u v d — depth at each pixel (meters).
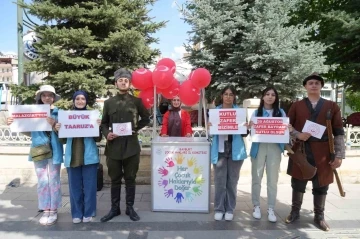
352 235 3.75
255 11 8.33
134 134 4.16
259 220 4.21
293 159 3.97
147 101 4.73
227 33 8.97
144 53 8.54
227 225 4.03
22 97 8.05
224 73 9.16
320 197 3.96
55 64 8.01
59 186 4.16
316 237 3.70
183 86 4.74
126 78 4.07
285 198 5.20
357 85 10.69
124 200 5.03
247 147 6.09
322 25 11.38
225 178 4.20
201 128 5.98
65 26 8.27
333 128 3.87
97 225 4.02
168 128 5.02
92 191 4.11
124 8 8.57
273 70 8.77
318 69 8.08
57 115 4.12
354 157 6.11
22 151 5.97
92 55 8.45
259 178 4.25
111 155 4.09
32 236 3.70
